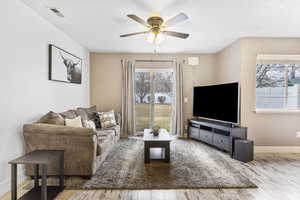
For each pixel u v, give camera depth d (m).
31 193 1.92
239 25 2.89
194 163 2.92
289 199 1.95
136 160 3.03
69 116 2.86
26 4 2.26
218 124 3.74
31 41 2.39
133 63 4.73
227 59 4.12
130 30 3.15
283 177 2.46
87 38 3.58
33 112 2.45
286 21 2.73
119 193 2.03
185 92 4.84
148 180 2.31
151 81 4.91
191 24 2.85
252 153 3.07
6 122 2.00
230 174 2.52
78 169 2.25
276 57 3.47
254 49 3.50
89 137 2.20
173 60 4.77
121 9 2.37
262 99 3.58
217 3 2.19
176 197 1.95
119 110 4.82
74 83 3.73
